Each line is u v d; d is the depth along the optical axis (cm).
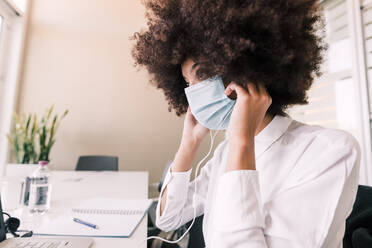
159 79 78
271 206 45
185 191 76
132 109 291
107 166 230
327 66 206
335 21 200
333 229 45
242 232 40
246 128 48
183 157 78
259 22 47
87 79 283
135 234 69
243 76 49
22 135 234
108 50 291
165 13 62
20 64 260
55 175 174
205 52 52
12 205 97
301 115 229
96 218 81
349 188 44
